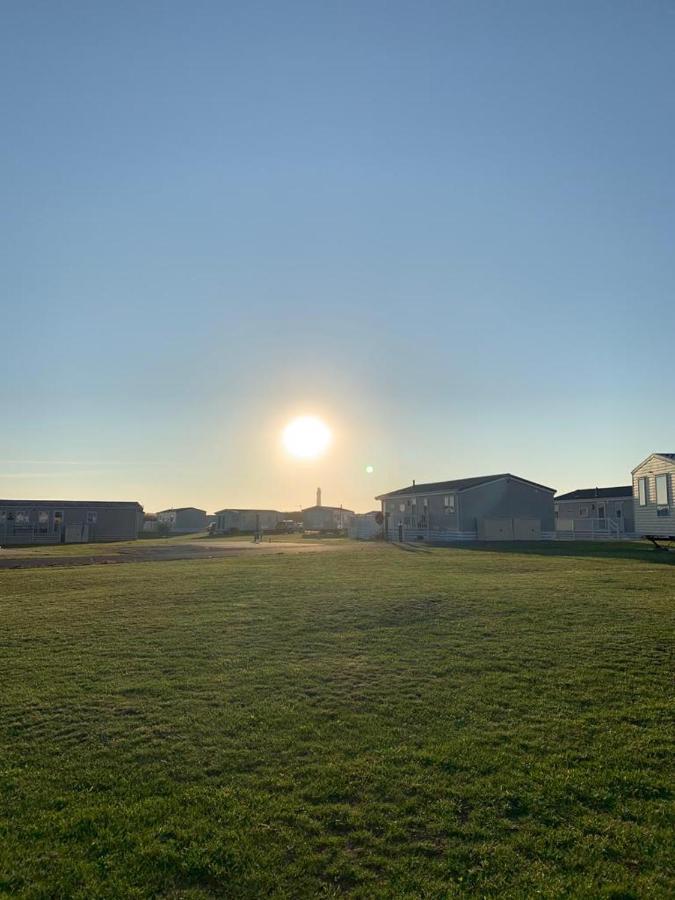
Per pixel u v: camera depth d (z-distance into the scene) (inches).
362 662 355.3
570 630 399.9
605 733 253.3
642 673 317.7
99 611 516.1
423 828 195.9
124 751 251.1
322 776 227.5
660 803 204.7
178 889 172.1
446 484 2005.4
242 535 2847.0
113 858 184.4
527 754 238.8
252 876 175.6
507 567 776.9
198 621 468.1
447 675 327.6
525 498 1847.9
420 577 678.5
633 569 721.6
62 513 2181.3
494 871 175.6
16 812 208.7
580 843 186.2
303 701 299.0
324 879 174.7
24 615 506.9
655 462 1300.4
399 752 243.6
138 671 350.0
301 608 504.1
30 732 270.8
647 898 163.2
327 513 3304.6
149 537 2682.1
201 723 275.7
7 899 167.0
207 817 203.9
